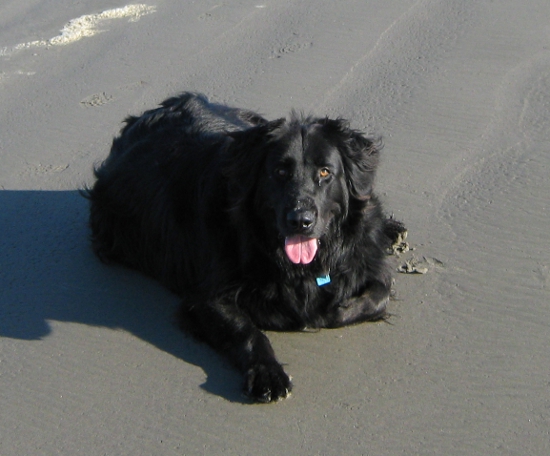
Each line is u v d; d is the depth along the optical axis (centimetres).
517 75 333
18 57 372
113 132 326
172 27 382
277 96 333
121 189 282
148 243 276
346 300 254
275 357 244
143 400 240
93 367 248
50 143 325
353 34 363
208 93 338
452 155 302
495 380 238
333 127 246
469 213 281
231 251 254
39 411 239
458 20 365
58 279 276
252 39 367
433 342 248
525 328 249
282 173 242
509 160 298
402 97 327
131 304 267
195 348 252
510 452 224
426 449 225
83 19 400
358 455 225
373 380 240
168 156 276
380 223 260
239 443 229
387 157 303
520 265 265
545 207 281
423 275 265
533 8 368
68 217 296
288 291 251
